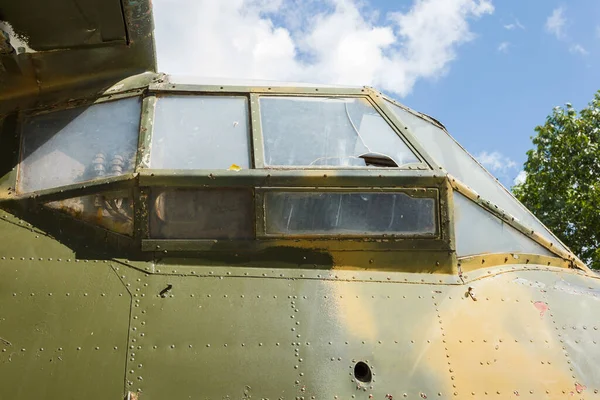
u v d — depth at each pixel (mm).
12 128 4180
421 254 3885
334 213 3861
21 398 3168
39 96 4434
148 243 3703
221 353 3350
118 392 3207
